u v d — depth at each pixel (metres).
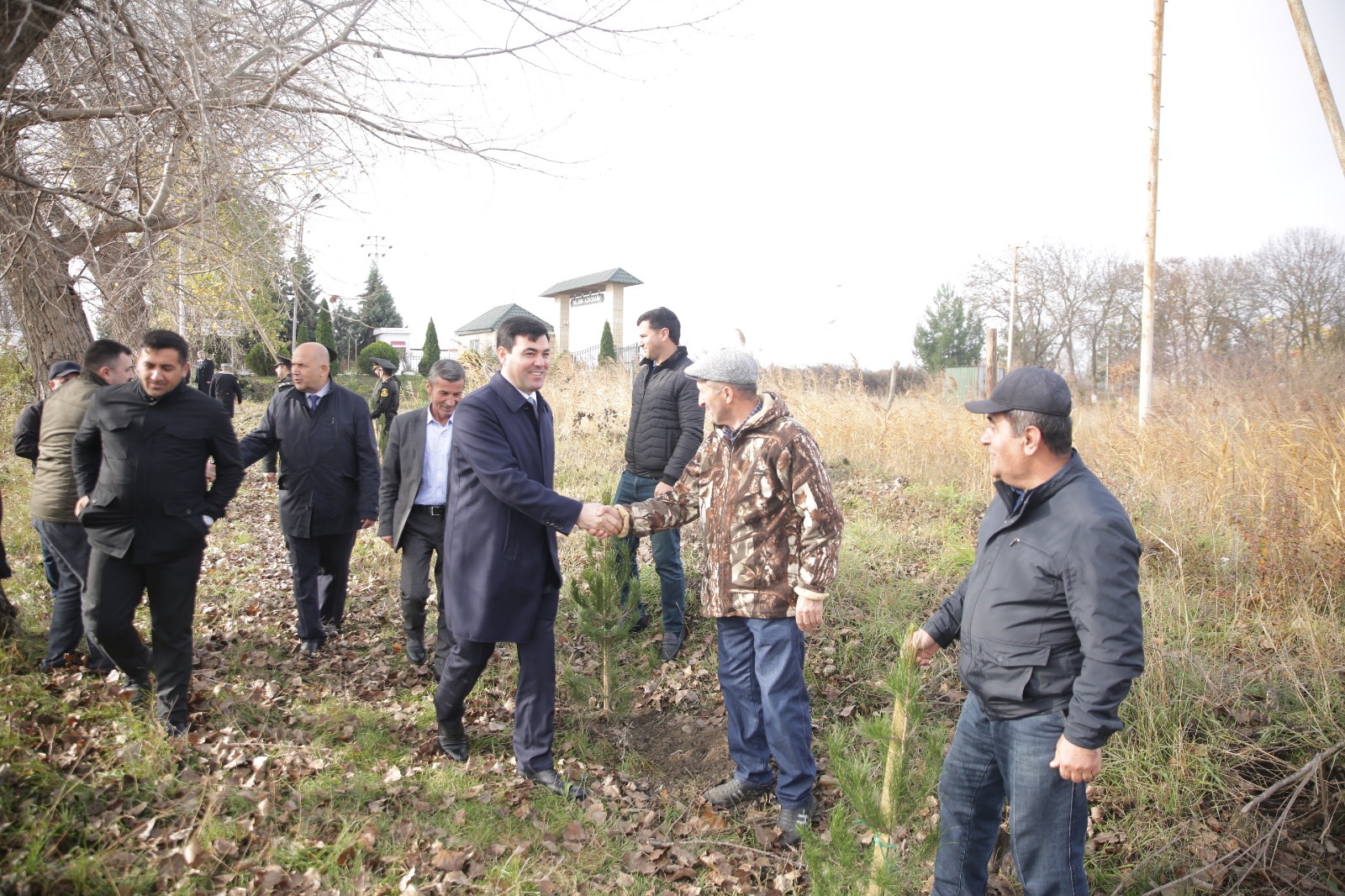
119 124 3.81
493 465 3.18
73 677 3.64
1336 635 4.07
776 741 3.06
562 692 4.29
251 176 3.98
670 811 3.33
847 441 9.57
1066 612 2.10
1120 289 33.47
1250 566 4.92
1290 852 3.03
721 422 3.16
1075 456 2.19
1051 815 2.13
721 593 3.15
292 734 3.57
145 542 3.28
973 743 2.37
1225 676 3.88
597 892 2.73
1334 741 3.41
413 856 2.70
